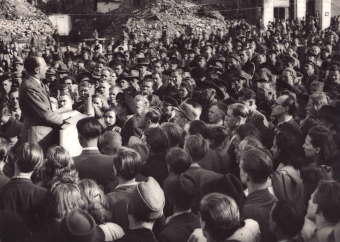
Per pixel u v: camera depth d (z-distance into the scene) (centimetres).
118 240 487
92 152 727
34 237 517
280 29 4709
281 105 889
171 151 624
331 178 621
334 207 476
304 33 4794
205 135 804
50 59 3109
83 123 724
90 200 530
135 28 5525
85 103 1184
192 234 501
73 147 882
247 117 919
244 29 5031
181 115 1084
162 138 709
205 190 579
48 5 6631
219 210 441
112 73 1589
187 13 5662
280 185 614
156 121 895
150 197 488
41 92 855
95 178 707
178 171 612
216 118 966
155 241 490
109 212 550
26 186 576
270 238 531
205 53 2359
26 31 4578
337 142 752
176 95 1289
